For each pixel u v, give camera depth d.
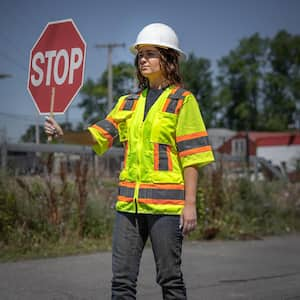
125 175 4.24
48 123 4.44
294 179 16.36
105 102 68.88
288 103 76.00
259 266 8.73
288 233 13.20
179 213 4.12
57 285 7.03
